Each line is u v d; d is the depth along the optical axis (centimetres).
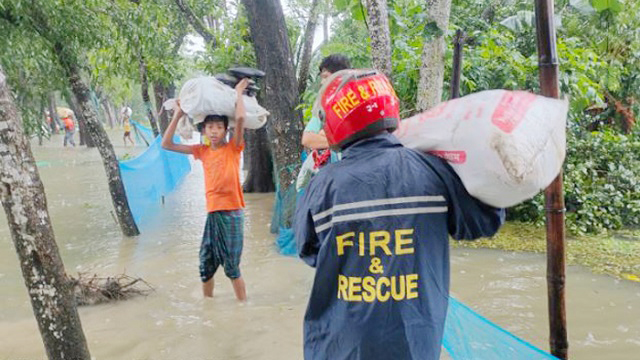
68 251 635
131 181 749
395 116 175
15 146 255
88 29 647
